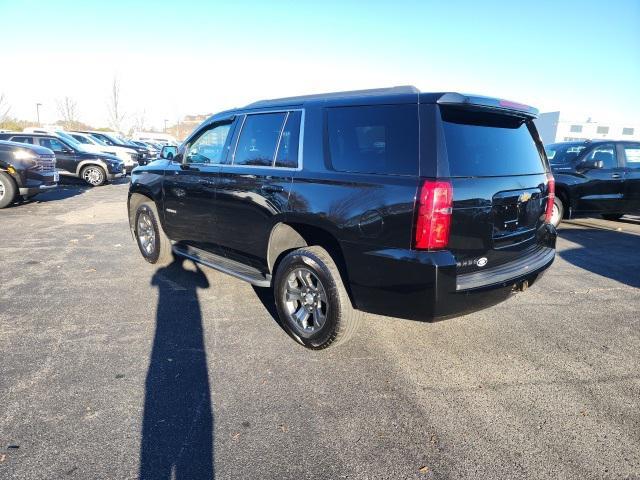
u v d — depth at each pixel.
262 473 2.17
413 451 2.34
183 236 4.89
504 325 3.95
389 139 2.90
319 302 3.33
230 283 4.94
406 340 3.62
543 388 2.95
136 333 3.65
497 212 3.01
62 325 3.78
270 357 3.30
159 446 2.34
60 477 2.12
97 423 2.51
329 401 2.77
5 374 3.00
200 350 3.39
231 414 2.62
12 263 5.59
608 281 5.27
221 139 4.32
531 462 2.27
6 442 2.34
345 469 2.21
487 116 3.15
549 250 3.71
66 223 8.38
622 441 2.43
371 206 2.87
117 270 5.36
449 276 2.68
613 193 8.34
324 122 3.32
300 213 3.30
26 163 9.72
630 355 3.42
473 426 2.54
